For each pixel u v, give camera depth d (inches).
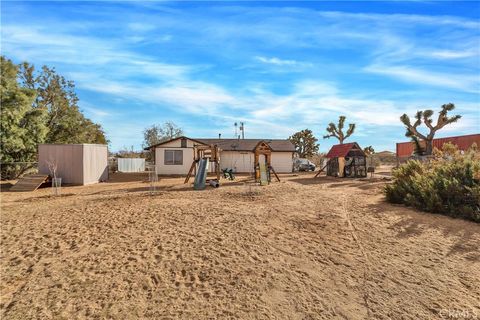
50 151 722.8
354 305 146.8
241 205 389.4
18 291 166.6
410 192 387.2
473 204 316.8
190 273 183.2
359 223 293.0
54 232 272.8
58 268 194.5
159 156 1074.7
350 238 246.4
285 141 1364.4
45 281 177.3
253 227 276.8
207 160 673.0
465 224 284.4
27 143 919.7
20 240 252.8
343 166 944.9
